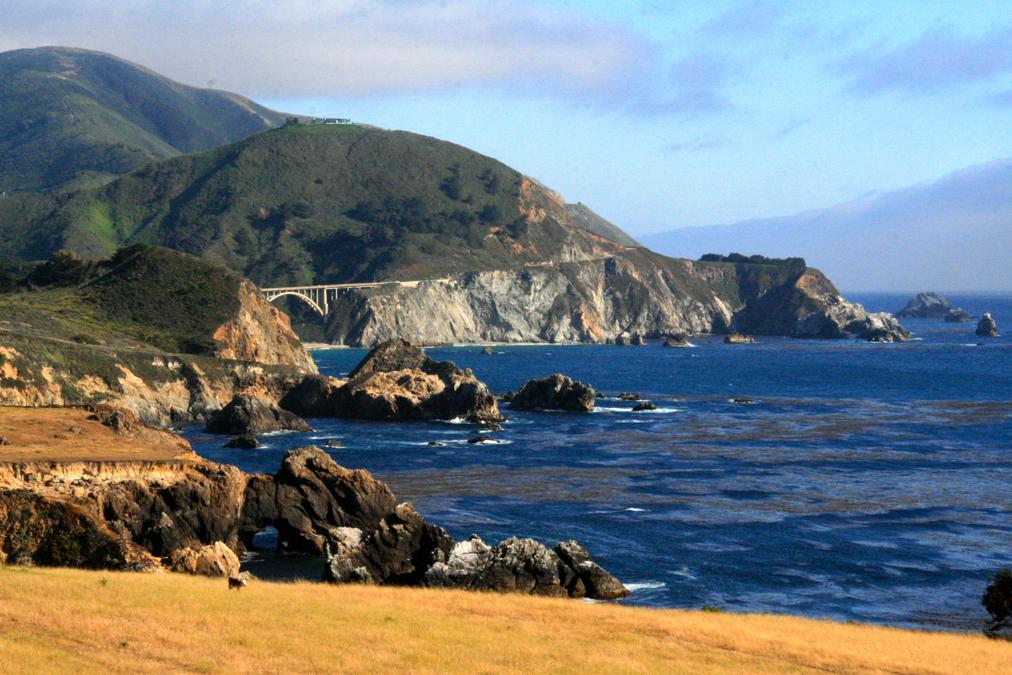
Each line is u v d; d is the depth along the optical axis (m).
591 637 41.47
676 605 65.81
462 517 89.62
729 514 93.44
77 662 31.50
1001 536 87.06
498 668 34.81
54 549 59.59
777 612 65.38
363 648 36.06
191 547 64.25
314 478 79.44
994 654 44.16
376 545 64.38
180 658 33.00
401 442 138.62
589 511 93.44
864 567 76.88
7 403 138.12
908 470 118.81
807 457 127.44
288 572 71.81
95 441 82.12
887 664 40.03
